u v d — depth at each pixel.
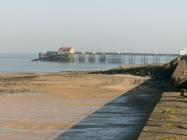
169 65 66.75
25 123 23.25
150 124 12.11
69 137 19.05
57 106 31.11
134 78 61.03
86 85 49.81
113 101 34.22
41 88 45.38
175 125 11.98
